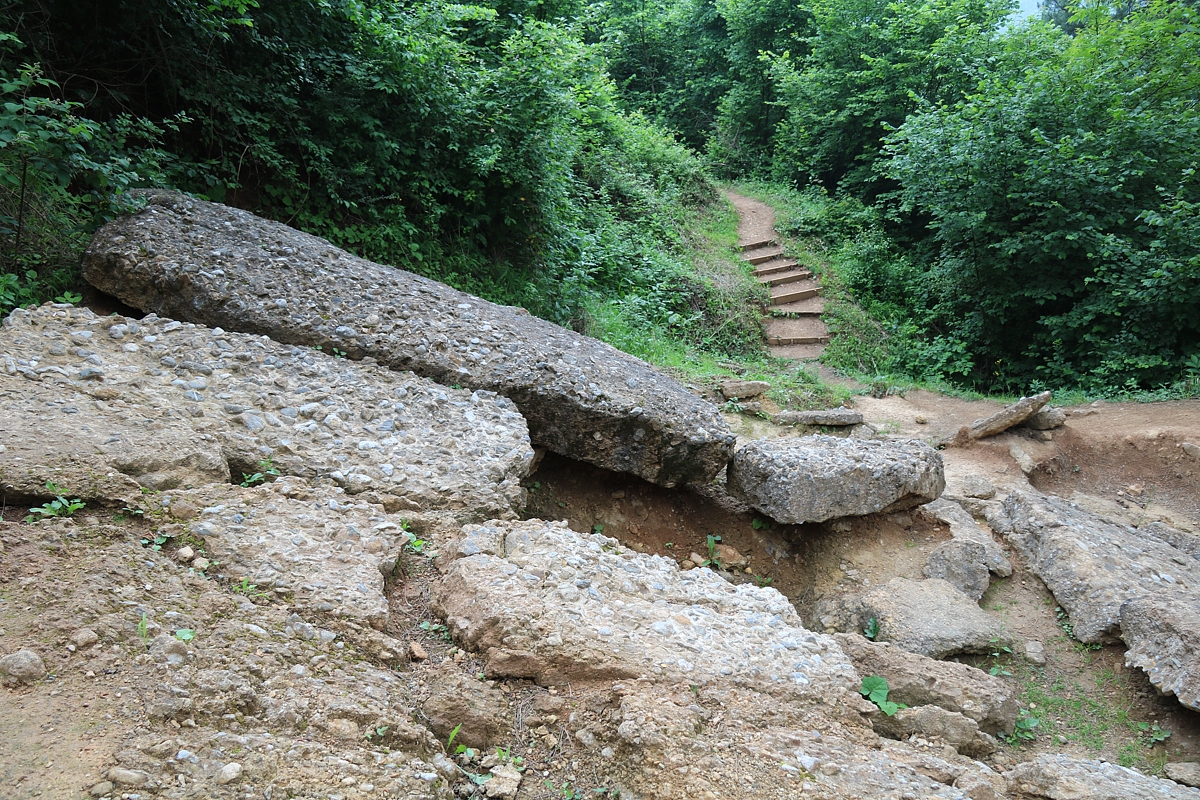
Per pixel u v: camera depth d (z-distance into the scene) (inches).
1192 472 259.0
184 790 66.7
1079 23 619.8
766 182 767.7
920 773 98.7
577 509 197.2
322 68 272.2
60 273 176.6
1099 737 149.6
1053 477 268.4
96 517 100.4
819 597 193.3
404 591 114.3
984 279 478.3
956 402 369.1
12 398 117.8
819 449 211.2
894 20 683.4
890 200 650.8
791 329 485.1
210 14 235.1
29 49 210.7
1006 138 445.1
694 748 89.0
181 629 86.3
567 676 101.3
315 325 179.0
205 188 248.2
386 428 151.9
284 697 82.2
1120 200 428.1
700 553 202.7
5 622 79.1
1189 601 166.1
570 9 475.2
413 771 79.2
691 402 208.7
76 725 70.1
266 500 117.6
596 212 486.3
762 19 818.2
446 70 309.3
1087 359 426.3
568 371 191.3
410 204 315.6
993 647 166.4
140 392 134.1
